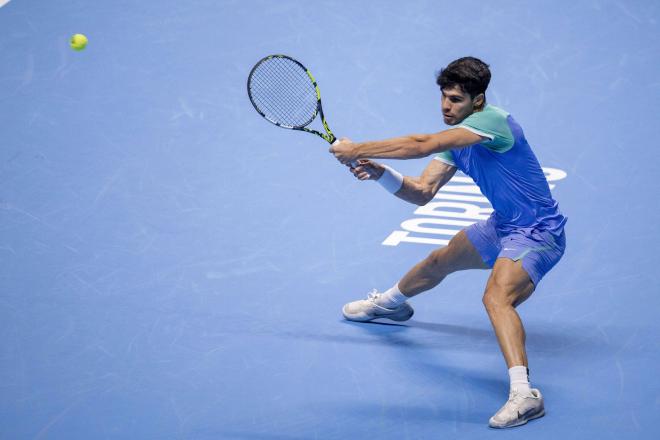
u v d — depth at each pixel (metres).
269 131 37.75
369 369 24.30
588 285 27.73
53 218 32.16
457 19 45.75
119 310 27.09
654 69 40.88
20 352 25.20
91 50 43.69
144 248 30.36
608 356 24.53
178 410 22.77
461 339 25.58
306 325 26.36
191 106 39.59
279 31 45.12
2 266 29.36
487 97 39.41
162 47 43.94
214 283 28.45
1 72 41.97
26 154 36.16
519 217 23.00
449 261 24.47
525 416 21.80
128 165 35.50
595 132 36.62
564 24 44.81
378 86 40.62
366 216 32.09
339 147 21.78
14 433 21.97
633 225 30.73
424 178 24.12
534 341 25.30
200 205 32.97
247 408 22.83
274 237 30.95
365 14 46.50
